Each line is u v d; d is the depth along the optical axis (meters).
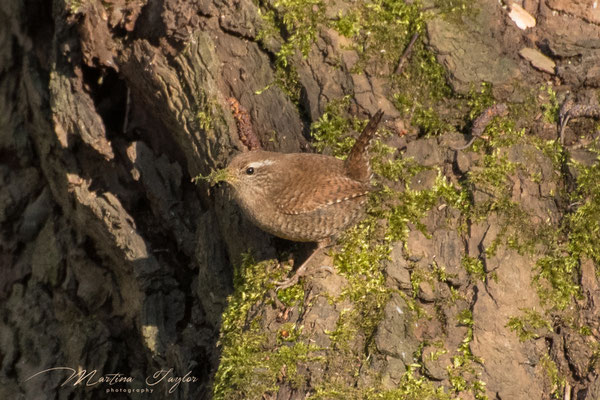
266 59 10.16
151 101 10.62
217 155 9.91
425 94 9.94
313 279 8.89
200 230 10.41
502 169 9.27
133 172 10.91
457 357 8.20
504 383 8.05
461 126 9.84
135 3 10.39
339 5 10.18
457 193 9.30
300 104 10.09
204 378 10.12
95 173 11.47
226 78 10.12
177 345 10.30
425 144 9.70
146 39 10.39
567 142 9.57
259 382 8.16
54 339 12.05
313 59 10.03
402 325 8.37
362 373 8.07
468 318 8.42
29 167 13.25
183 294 10.94
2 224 12.99
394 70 10.04
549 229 8.97
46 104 12.26
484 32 10.01
